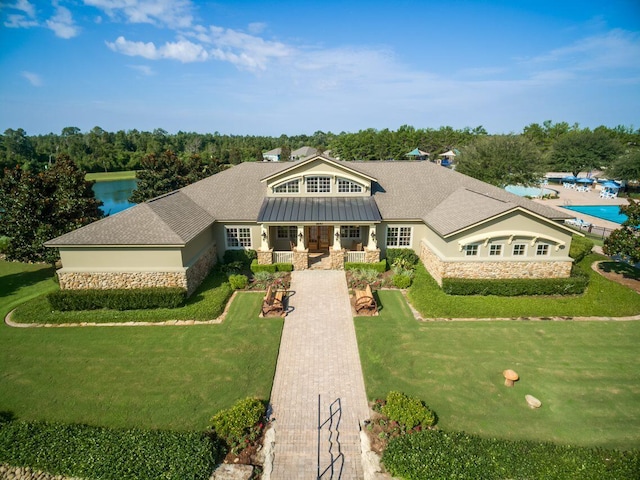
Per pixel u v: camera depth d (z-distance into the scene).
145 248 22.92
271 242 31.91
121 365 17.45
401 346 18.73
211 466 11.91
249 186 32.69
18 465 12.12
